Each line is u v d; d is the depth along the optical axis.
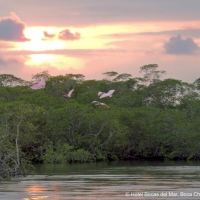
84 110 168.12
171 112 183.12
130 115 179.38
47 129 160.75
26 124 135.88
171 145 176.50
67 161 155.88
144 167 116.81
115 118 172.38
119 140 169.50
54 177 87.06
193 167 115.50
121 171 101.62
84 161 160.62
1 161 87.81
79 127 168.38
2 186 72.75
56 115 163.75
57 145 160.38
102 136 169.88
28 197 60.91
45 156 151.50
